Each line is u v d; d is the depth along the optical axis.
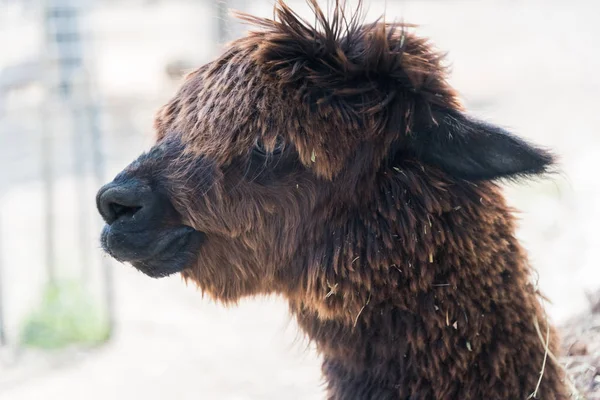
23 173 23.02
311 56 5.01
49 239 14.81
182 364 12.88
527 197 18.77
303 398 11.23
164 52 37.97
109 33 44.03
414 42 5.23
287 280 5.14
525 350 4.99
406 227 4.82
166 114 5.38
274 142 4.87
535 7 50.41
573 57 36.38
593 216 17.20
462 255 4.89
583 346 6.64
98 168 14.33
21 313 14.78
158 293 16.52
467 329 4.88
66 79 13.85
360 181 4.90
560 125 25.23
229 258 5.12
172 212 5.00
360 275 4.86
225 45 5.77
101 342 13.95
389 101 4.89
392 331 4.94
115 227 4.96
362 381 5.16
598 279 13.30
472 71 33.44
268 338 13.92
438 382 4.90
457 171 4.88
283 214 4.98
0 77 23.19
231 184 4.96
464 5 50.78
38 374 12.70
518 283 5.05
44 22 13.69
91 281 16.11
